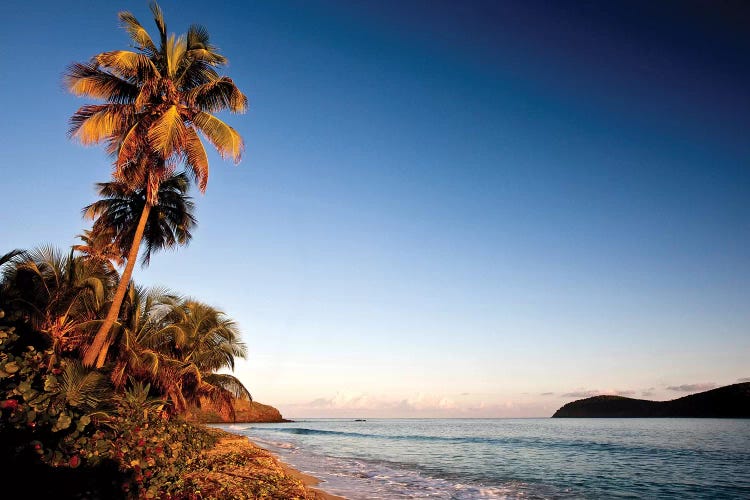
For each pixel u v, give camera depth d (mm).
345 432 89062
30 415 7711
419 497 16656
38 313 17859
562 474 25562
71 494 7516
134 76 18125
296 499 12031
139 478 8945
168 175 18359
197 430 22312
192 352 31359
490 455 37594
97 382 11289
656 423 124188
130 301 23312
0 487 6996
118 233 22891
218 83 18828
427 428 118250
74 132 17188
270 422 165750
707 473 26500
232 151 18688
